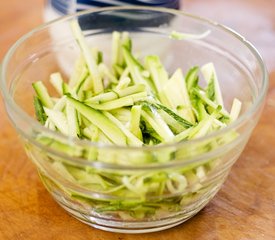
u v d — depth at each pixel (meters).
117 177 0.18
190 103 0.23
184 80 0.24
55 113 0.21
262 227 0.21
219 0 0.36
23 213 0.21
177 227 0.21
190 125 0.21
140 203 0.18
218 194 0.22
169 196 0.18
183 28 0.25
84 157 0.17
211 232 0.20
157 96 0.23
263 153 0.24
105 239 0.20
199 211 0.21
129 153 0.16
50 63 0.25
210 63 0.24
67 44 0.25
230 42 0.24
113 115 0.21
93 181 0.18
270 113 0.26
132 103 0.21
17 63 0.22
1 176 0.23
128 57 0.25
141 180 0.17
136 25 0.26
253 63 0.22
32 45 0.23
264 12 0.35
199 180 0.18
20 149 0.24
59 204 0.21
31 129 0.18
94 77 0.24
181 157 0.17
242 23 0.34
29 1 0.36
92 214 0.20
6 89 0.19
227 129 0.17
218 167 0.19
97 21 0.25
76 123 0.20
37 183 0.23
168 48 0.27
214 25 0.24
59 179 0.19
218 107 0.21
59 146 0.17
